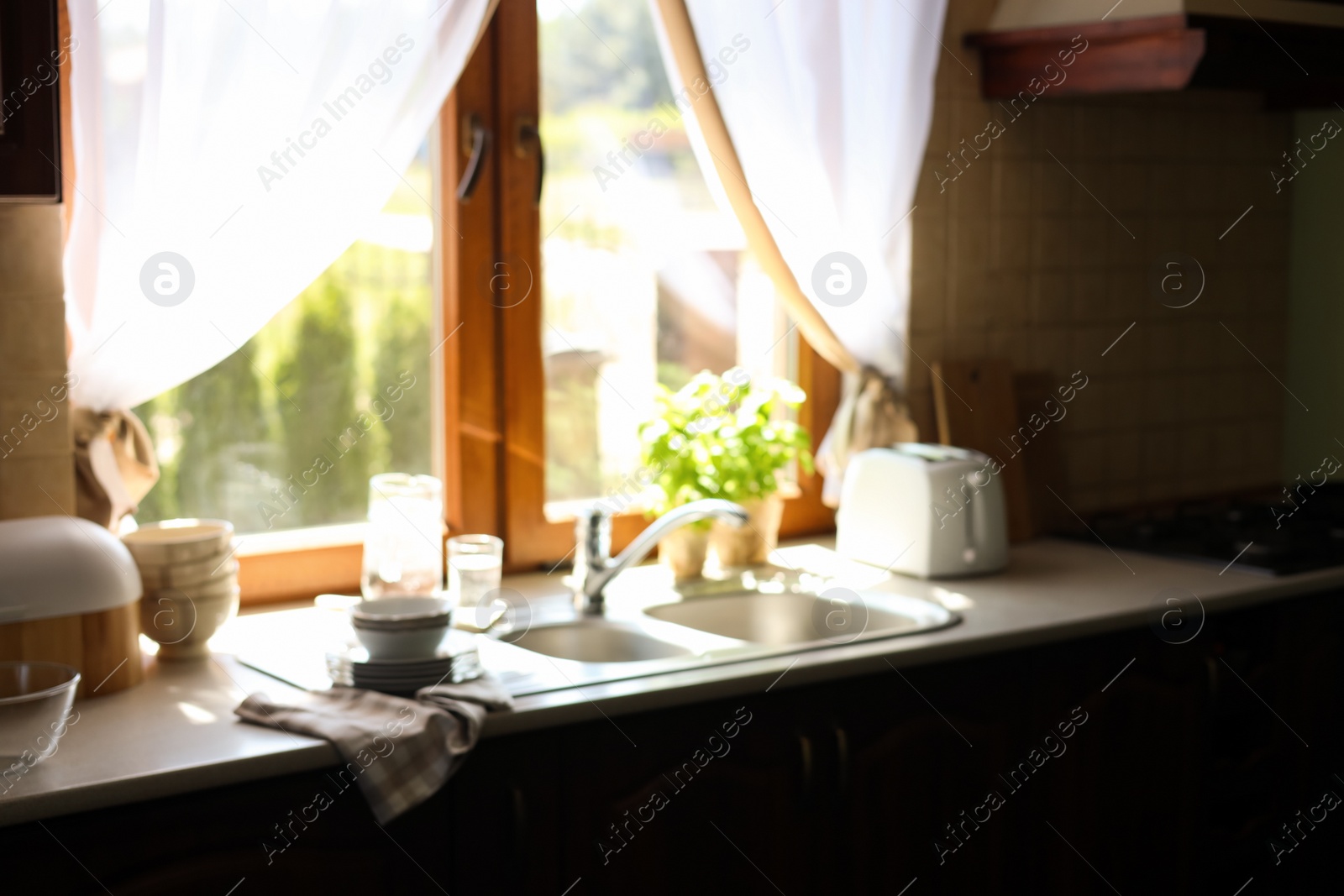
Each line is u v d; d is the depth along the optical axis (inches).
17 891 55.9
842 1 95.8
